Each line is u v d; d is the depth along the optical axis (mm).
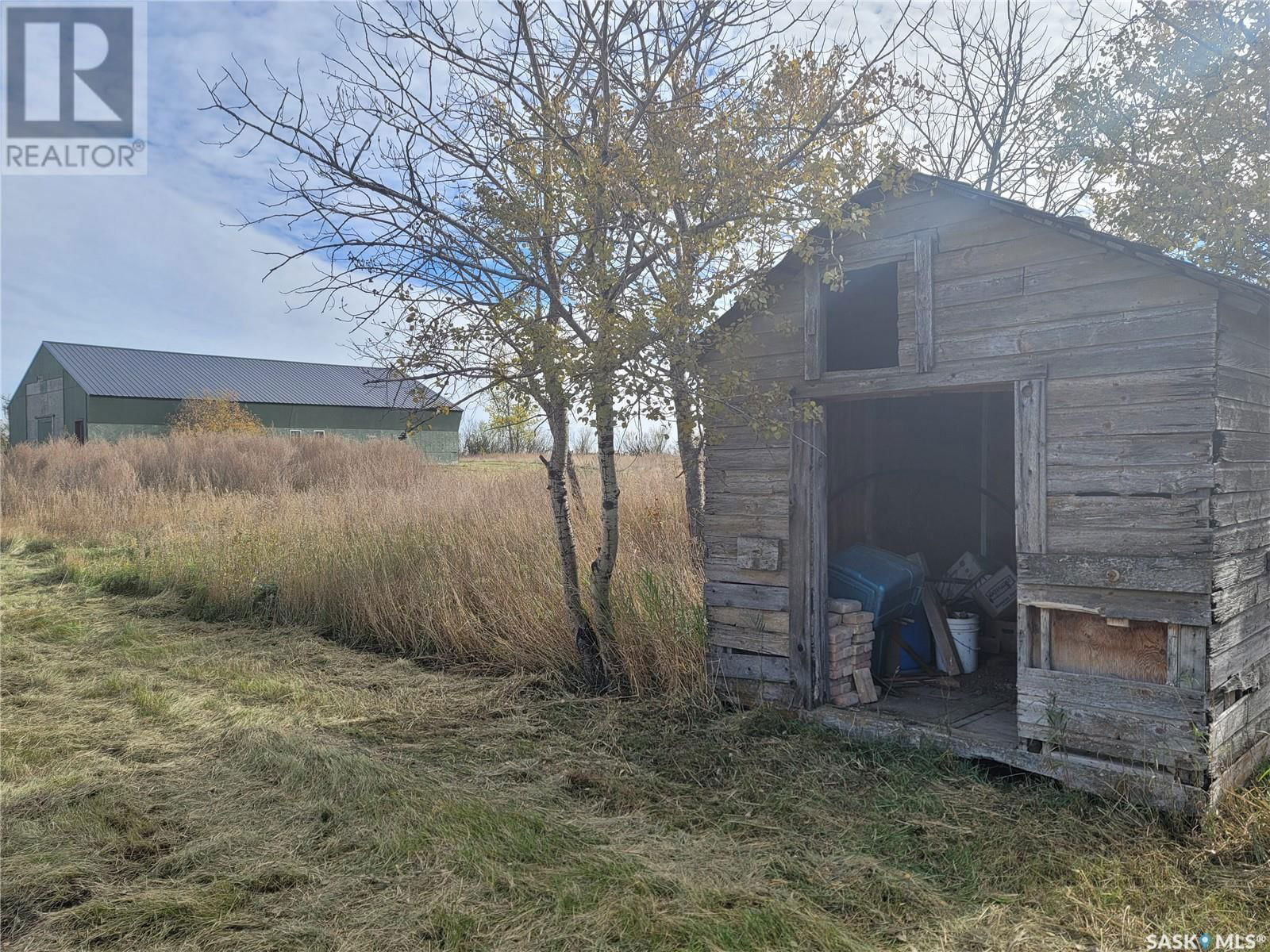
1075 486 4582
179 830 4484
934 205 5176
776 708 5945
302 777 5145
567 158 5953
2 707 6762
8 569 13594
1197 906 3490
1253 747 4656
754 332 6094
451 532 10141
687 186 5512
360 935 3439
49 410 36938
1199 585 4117
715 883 3758
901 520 8156
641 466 13336
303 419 37344
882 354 7285
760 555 6027
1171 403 4254
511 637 7754
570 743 5789
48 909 3717
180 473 20938
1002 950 3262
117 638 9156
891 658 6699
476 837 4254
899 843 4141
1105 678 4465
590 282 5938
